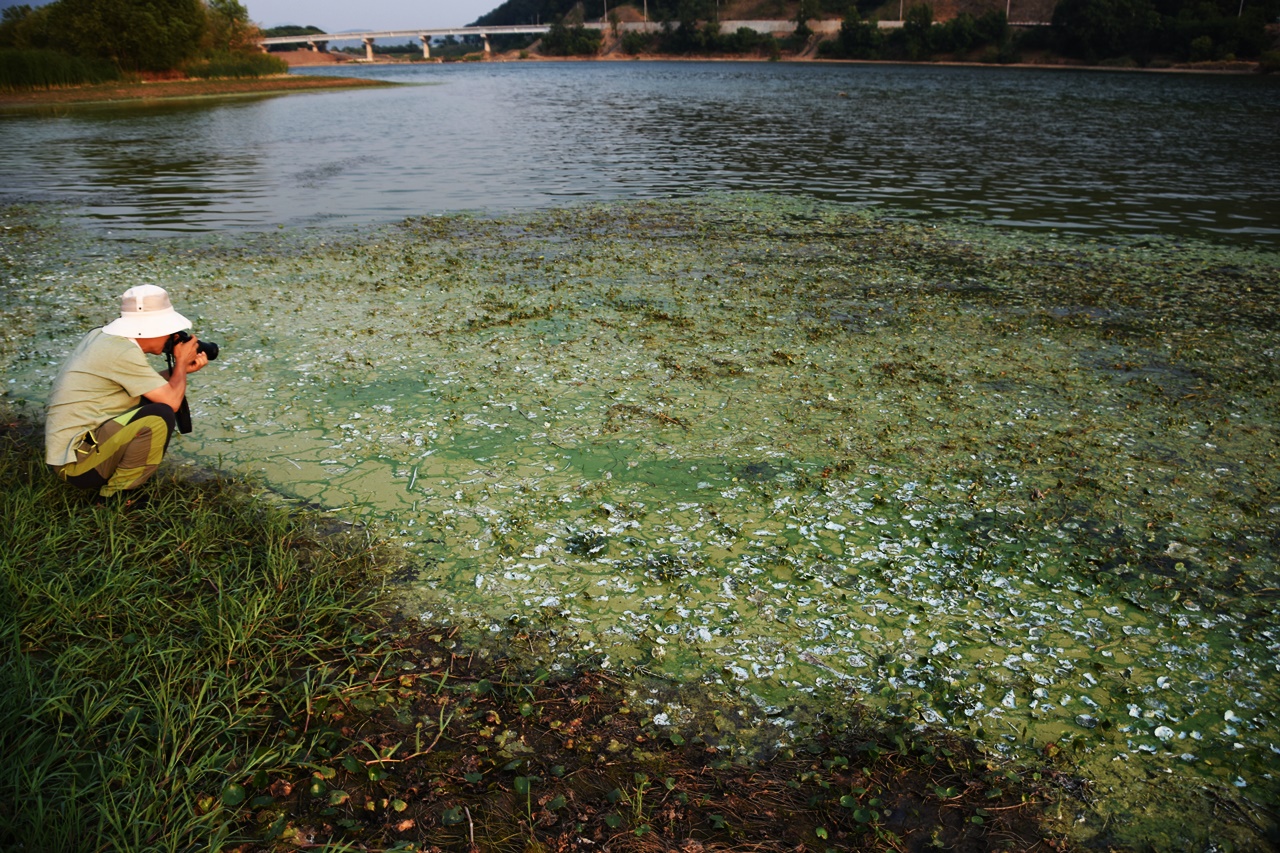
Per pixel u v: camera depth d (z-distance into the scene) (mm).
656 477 6879
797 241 15797
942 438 7602
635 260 14164
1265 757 4215
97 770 3639
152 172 24391
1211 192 21703
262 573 5379
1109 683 4715
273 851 3404
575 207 19328
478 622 5098
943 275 13367
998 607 5348
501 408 8109
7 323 10312
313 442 7367
